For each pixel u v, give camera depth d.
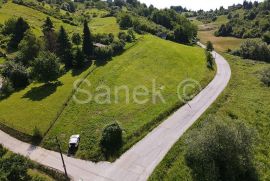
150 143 64.19
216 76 109.81
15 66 95.50
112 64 104.62
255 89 100.19
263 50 145.62
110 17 197.50
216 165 56.88
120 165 57.91
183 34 168.75
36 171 56.56
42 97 82.44
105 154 60.50
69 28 151.88
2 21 147.12
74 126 69.06
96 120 71.25
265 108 86.44
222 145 57.09
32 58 108.75
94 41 126.81
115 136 62.81
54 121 71.00
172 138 65.62
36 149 63.09
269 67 114.38
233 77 108.69
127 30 152.12
